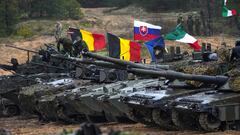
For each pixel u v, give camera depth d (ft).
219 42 474.08
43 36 568.41
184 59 246.47
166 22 591.78
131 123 209.46
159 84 198.90
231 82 166.09
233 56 177.37
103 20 639.35
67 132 72.18
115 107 197.47
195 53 216.54
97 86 225.76
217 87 171.83
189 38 292.20
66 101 227.61
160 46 271.90
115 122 217.15
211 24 529.45
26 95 258.16
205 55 198.29
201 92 175.22
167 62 250.78
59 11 640.17
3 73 462.60
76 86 244.63
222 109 157.48
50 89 248.73
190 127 172.96
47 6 638.94
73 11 644.69
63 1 640.58
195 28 500.33
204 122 157.99
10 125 244.83
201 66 183.93
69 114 234.38
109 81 234.58
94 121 224.53
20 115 300.40
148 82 209.67
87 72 249.55
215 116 156.76
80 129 69.72
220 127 161.38
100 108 209.97
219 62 181.98
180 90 179.32
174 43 475.31
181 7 650.02
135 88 199.00
